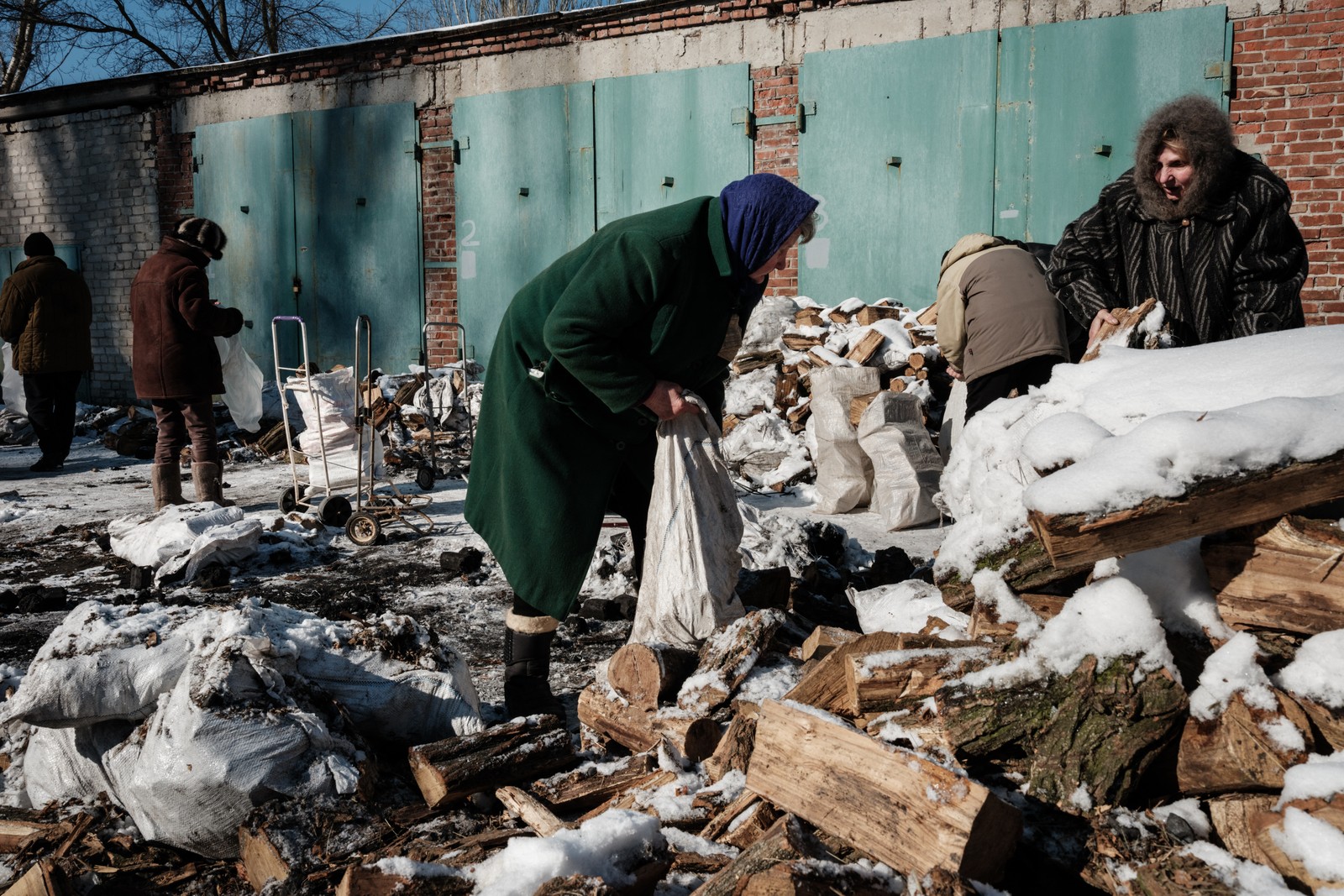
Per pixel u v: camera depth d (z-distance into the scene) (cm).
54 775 255
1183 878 161
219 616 260
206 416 672
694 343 278
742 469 790
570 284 267
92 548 601
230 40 2209
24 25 2108
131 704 245
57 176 1456
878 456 636
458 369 986
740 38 1016
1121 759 179
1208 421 175
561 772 250
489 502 296
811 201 273
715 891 169
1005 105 907
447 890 184
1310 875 156
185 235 660
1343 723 171
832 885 161
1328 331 213
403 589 499
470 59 1164
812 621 345
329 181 1267
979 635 219
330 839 217
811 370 758
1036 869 175
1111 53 861
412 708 268
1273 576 184
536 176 1142
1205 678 182
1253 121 823
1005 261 453
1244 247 330
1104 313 339
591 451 285
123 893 218
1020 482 224
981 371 445
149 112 1374
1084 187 884
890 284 977
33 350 927
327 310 1294
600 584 464
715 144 1041
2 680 304
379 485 799
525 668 293
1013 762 190
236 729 229
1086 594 196
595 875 177
